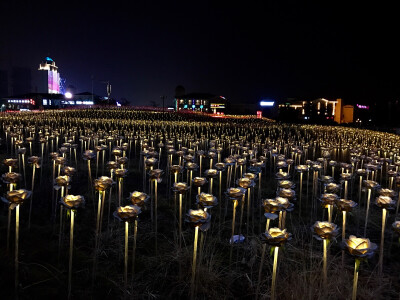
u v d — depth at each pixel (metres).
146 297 4.24
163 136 24.00
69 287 3.86
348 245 2.80
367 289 4.45
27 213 6.87
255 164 7.86
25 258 4.57
